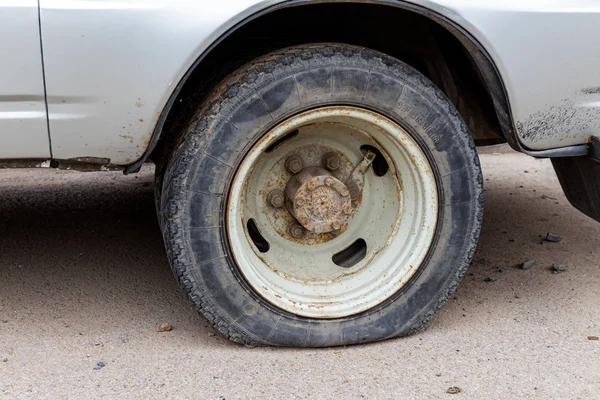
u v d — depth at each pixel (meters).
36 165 2.46
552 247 3.32
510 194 3.92
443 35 2.76
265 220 2.67
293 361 2.55
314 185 2.60
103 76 2.39
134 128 2.44
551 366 2.54
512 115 2.59
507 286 2.99
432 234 2.62
